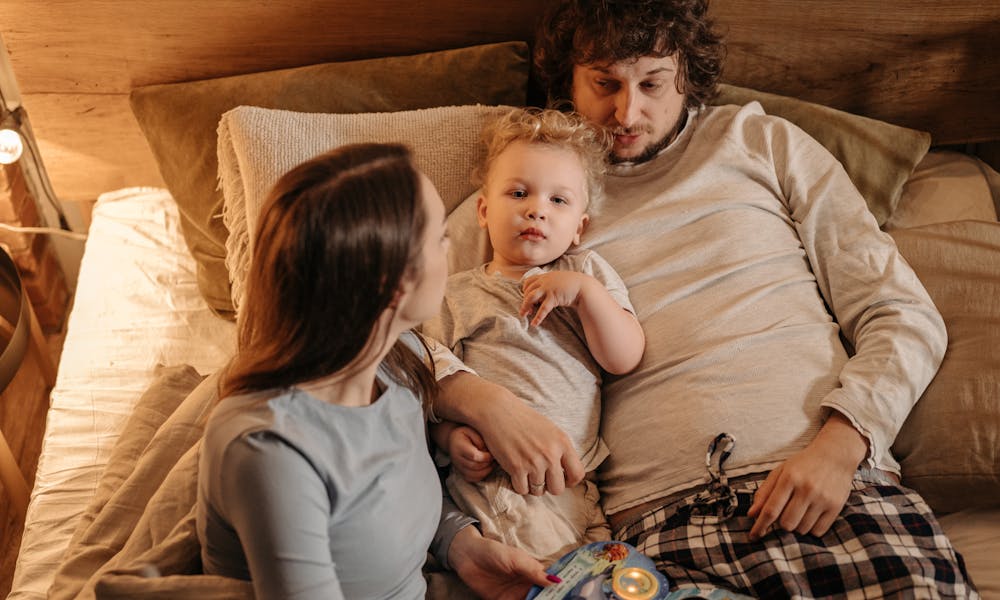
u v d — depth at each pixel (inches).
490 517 46.6
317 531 33.6
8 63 75.3
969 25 67.4
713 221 56.4
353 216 31.9
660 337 52.8
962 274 54.7
